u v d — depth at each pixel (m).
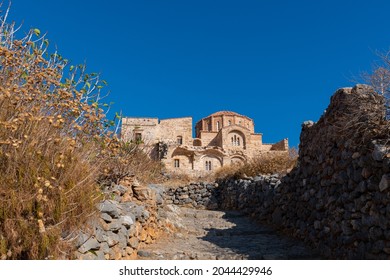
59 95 4.75
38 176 3.79
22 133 3.89
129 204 6.78
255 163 15.15
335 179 6.47
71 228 4.04
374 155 4.96
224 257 6.67
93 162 5.42
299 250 7.25
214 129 51.44
